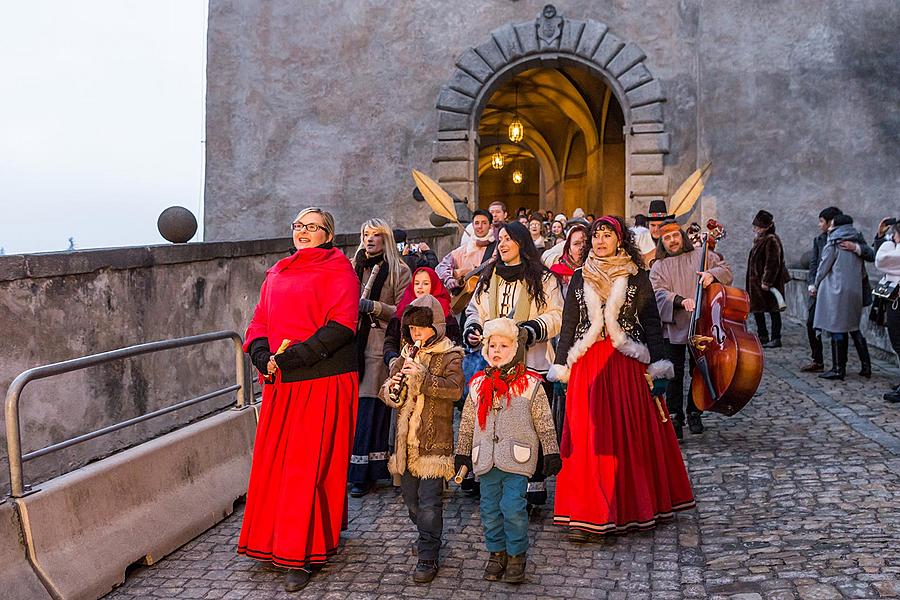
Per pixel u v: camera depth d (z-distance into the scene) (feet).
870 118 52.75
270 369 14.55
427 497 14.48
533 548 15.61
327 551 14.69
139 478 15.46
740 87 53.72
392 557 15.34
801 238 53.26
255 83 59.47
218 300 24.81
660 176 55.52
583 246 19.03
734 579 13.69
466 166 57.36
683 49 55.57
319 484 14.58
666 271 22.81
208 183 59.98
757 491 18.12
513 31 56.59
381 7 58.39
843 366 29.66
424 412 14.53
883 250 26.86
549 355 17.35
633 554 15.11
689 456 21.18
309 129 59.16
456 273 22.27
